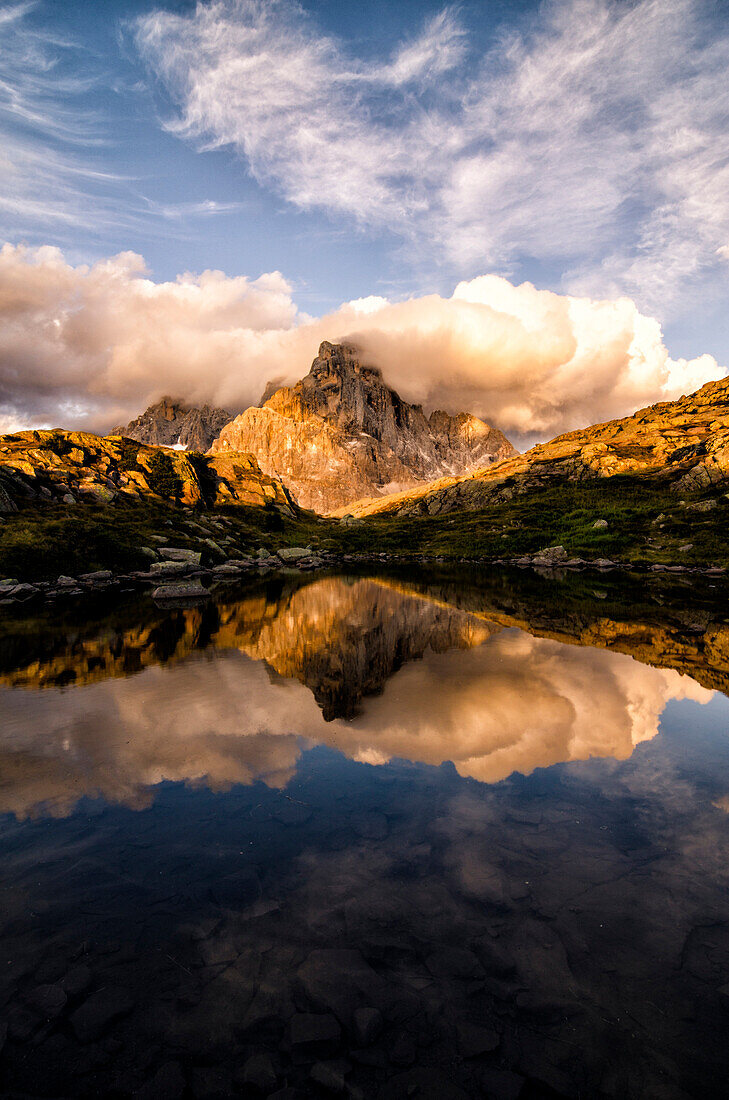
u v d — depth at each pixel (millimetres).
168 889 5879
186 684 14438
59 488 70438
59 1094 3748
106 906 5617
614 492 124000
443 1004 4430
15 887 5922
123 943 5113
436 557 102938
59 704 12641
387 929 5266
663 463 135500
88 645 20156
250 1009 4410
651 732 10602
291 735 10547
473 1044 4074
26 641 20969
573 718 11438
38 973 4770
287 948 5043
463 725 11031
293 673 15656
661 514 92438
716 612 29219
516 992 4531
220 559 70125
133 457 100812
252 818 7355
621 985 4602
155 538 63344
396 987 4605
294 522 134750
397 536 134625
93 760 9375
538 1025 4238
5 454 73375
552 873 6109
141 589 42344
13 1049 4086
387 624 25438
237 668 16344
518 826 7113
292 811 7543
